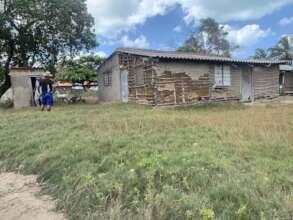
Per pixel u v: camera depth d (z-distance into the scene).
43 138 6.26
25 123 8.18
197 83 14.41
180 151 4.64
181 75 13.84
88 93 30.34
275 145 4.87
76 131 6.75
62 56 21.25
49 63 20.92
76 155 4.89
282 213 2.76
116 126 7.08
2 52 19.61
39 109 12.82
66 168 4.51
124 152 4.73
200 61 14.23
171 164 4.00
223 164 3.88
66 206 3.58
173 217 2.97
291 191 3.14
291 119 7.46
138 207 3.21
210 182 3.47
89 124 7.48
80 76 25.80
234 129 6.21
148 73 13.38
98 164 4.43
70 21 19.53
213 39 45.50
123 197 3.44
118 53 16.58
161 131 6.42
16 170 5.12
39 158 5.10
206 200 3.07
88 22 20.33
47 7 18.42
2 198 3.98
